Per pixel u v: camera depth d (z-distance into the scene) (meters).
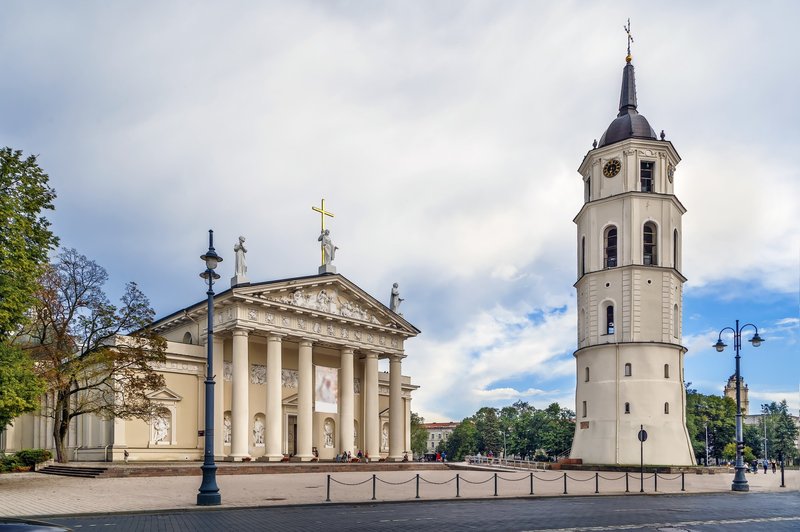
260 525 21.30
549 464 67.38
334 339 63.09
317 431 67.00
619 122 74.38
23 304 33.53
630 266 68.81
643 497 36.34
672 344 68.25
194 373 59.34
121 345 48.75
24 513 23.44
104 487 34.88
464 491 37.06
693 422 119.44
